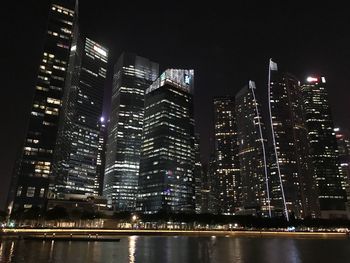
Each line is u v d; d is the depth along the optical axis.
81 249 120.50
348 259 110.12
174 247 147.12
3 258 89.31
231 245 168.00
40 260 87.50
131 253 114.50
